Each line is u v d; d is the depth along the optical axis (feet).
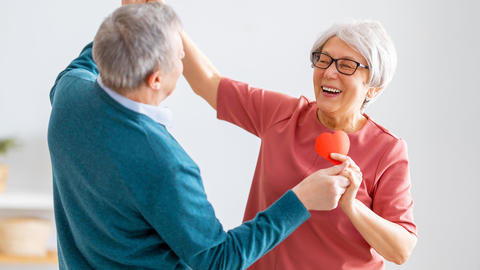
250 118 5.64
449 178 11.75
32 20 10.82
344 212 5.01
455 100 11.82
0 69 10.75
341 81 4.89
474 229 11.73
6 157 10.81
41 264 10.75
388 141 5.12
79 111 3.90
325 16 11.53
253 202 5.60
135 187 3.72
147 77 3.79
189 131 11.14
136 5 3.88
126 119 3.76
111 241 4.00
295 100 5.53
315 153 5.17
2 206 9.69
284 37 11.44
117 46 3.68
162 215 3.75
